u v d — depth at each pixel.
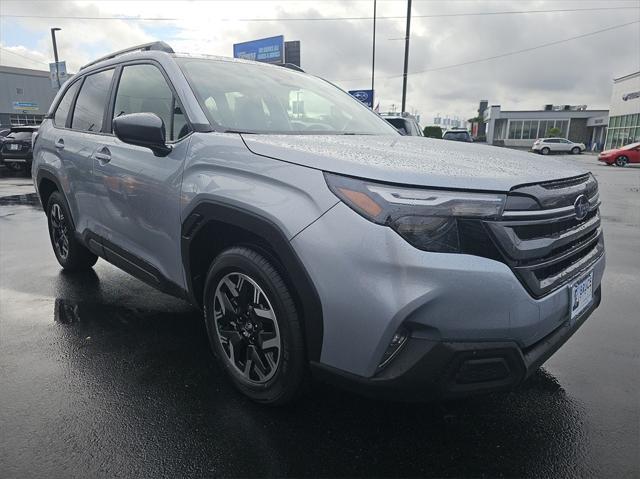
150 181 2.80
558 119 56.38
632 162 25.59
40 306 3.82
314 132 2.94
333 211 1.93
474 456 2.11
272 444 2.17
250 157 2.27
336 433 2.25
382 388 1.90
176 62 3.01
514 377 1.94
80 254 4.39
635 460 2.10
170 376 2.75
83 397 2.53
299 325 2.13
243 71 3.26
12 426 2.29
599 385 2.71
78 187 3.71
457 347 1.82
